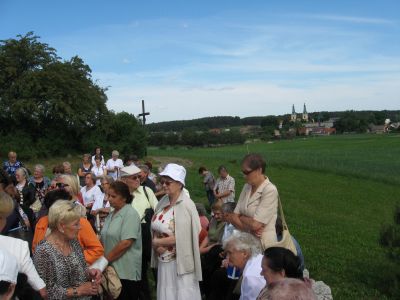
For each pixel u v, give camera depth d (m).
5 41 50.16
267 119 164.75
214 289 5.72
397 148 78.44
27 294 3.86
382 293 8.88
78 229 4.27
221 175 13.68
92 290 4.37
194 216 5.22
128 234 5.43
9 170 12.55
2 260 3.01
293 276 3.48
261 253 4.52
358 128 158.62
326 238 14.57
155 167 39.53
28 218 7.70
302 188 29.23
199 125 152.62
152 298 7.25
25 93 47.94
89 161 15.96
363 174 35.12
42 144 49.38
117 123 51.97
